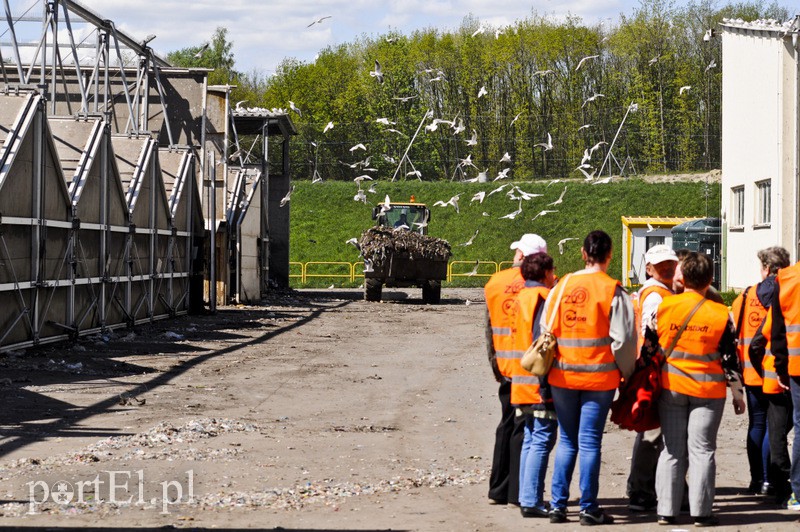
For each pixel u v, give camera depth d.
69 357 18.11
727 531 6.96
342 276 63.72
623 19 74.88
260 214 39.25
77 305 21.38
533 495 7.38
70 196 20.73
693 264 7.33
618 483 8.70
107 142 23.02
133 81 35.69
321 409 12.96
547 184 71.12
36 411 12.16
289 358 19.03
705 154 75.56
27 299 18.88
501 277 8.00
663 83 74.88
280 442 10.43
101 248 22.78
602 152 77.19
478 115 79.69
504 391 7.91
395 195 71.50
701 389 7.16
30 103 18.89
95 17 27.72
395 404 13.51
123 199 24.14
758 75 29.27
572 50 76.44
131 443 10.09
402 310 35.16
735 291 31.75
